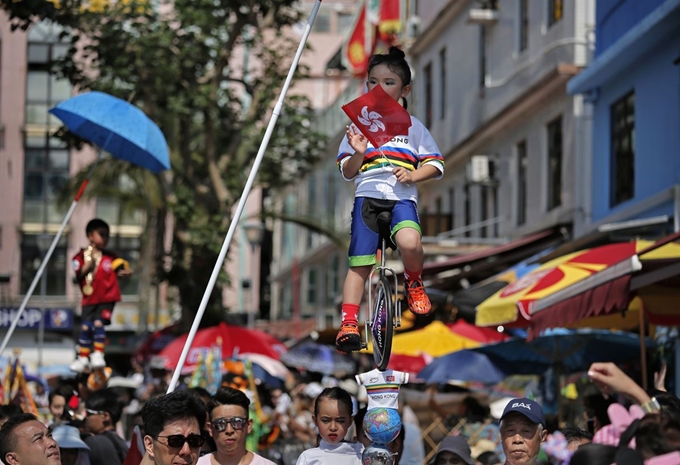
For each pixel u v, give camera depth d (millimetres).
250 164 42750
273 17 39625
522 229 41781
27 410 22719
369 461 10969
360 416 14352
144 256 61062
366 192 11203
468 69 50188
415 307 11070
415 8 62156
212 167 39656
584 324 24625
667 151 30906
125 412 36219
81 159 79438
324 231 46625
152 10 39375
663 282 19750
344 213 78562
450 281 36281
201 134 49750
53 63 36781
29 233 78875
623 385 8477
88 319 19172
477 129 46750
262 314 112125
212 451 15430
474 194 49094
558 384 26031
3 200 78812
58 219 79250
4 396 22938
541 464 10344
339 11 104062
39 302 77312
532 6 42156
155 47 36969
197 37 38281
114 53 36781
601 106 35750
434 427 27531
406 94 11680
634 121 33375
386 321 10766
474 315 29281
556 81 38156
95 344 19094
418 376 28141
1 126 79000
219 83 38906
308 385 38844
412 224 11023
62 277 78375
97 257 19188
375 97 11031
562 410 25844
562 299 19984
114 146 19938
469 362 27625
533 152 41562
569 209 37375
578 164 37000
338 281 81938
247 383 24328
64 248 78562
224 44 38906
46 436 11414
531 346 26188
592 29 37719
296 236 96438
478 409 29531
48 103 79750
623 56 32625
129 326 77188
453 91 52594
